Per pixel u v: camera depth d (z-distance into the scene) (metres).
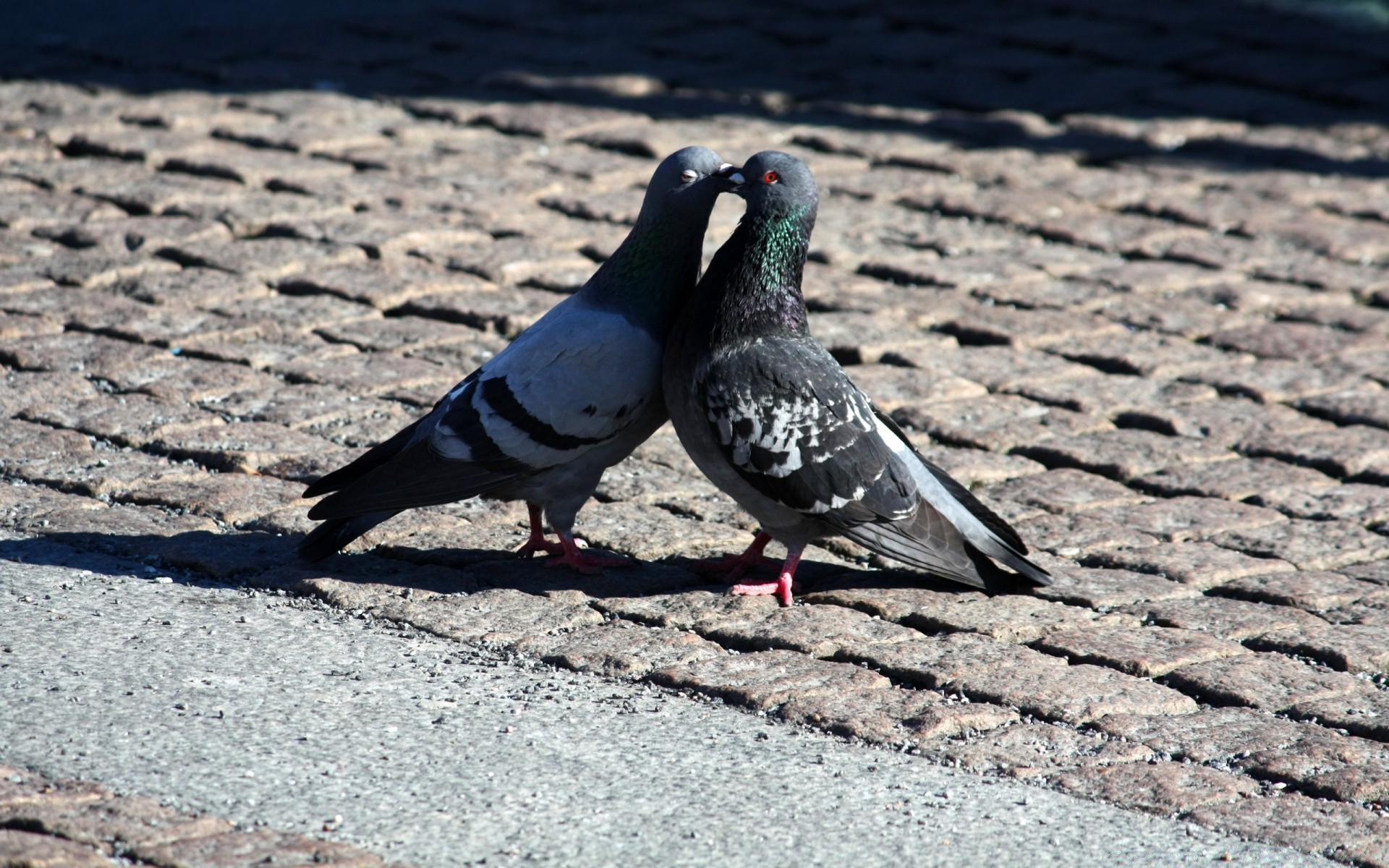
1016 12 24.72
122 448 10.91
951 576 9.14
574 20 23.62
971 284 15.02
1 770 6.66
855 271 15.39
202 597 8.84
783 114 19.83
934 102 20.61
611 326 9.16
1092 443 11.88
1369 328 14.43
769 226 8.96
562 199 16.56
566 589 9.27
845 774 7.20
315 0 24.12
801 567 9.92
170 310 13.31
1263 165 18.84
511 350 9.24
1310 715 8.01
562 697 7.89
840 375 9.17
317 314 13.45
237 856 6.12
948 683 8.19
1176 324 14.31
